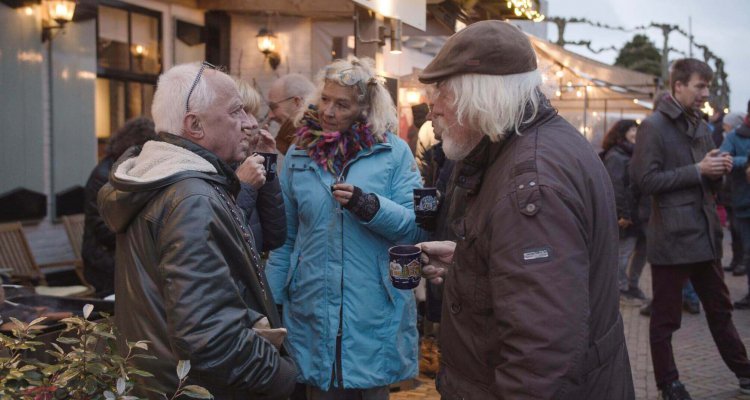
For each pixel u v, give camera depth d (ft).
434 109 6.46
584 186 5.85
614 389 6.00
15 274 19.38
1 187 20.47
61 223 22.63
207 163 6.74
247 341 6.33
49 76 21.95
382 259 10.11
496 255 5.70
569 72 45.19
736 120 33.68
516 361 5.45
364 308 9.96
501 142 6.17
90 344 6.68
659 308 14.98
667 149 15.25
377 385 10.03
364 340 9.98
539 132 6.07
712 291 15.53
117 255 6.82
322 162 10.18
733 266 33.09
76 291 17.70
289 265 10.82
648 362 18.83
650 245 15.24
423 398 15.74
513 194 5.73
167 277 6.12
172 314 6.06
